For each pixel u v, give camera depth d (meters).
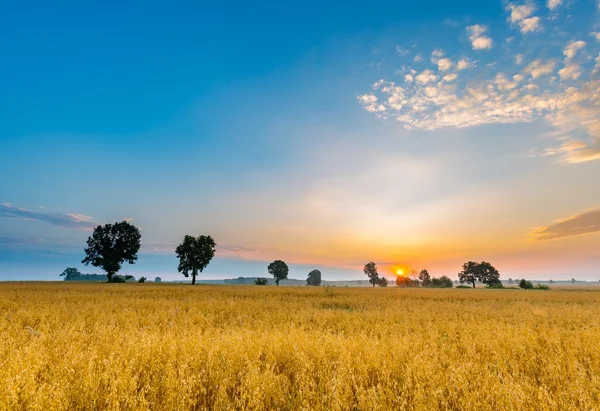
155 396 3.88
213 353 5.39
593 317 14.19
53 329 8.83
